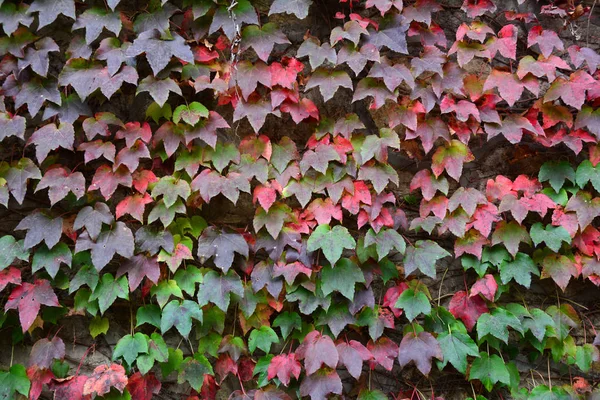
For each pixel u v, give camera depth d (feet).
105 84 5.90
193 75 6.24
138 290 6.66
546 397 6.64
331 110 6.79
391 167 6.45
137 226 6.52
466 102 6.48
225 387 6.84
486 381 6.54
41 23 5.89
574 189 6.70
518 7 7.05
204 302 6.15
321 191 6.40
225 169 6.53
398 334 6.94
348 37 6.10
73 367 6.59
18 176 6.00
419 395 6.84
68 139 5.92
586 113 6.54
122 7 6.51
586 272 6.68
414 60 6.46
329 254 6.08
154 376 6.44
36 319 6.32
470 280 6.98
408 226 6.92
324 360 6.10
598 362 7.06
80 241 5.98
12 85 6.03
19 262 6.40
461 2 7.02
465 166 7.07
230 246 6.21
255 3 6.74
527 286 6.48
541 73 6.39
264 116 6.25
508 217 6.83
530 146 7.00
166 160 6.45
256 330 6.48
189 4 6.33
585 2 7.07
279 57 6.70
